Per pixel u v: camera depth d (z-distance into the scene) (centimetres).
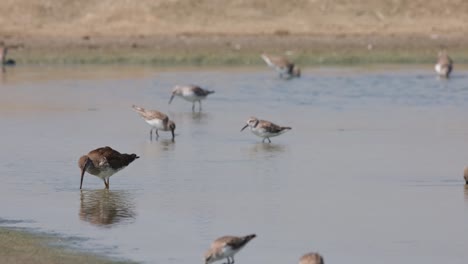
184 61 4600
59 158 2372
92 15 5644
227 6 5778
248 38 5244
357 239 1700
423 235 1723
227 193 2022
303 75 4169
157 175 2191
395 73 4234
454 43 5228
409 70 4369
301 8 5831
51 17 5616
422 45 5162
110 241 1680
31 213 1864
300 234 1728
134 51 4797
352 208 1902
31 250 1616
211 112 3164
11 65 4453
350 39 5288
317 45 5109
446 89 3722
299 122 2947
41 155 2409
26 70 4266
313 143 2591
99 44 4981
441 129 2809
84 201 1953
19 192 2030
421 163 2325
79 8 5706
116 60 4578
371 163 2325
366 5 5891
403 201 1958
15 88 3666
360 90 3697
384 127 2847
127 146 2545
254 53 4800
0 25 5462
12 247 1633
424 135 2706
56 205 1922
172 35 5303
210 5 5769
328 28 5575
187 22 5591
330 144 2572
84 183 2111
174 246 1652
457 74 4234
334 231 1745
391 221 1811
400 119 3002
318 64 4644
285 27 5556
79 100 3378
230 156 2416
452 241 1688
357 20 5738
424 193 2023
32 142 2588
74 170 2236
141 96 3503
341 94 3588
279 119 3005
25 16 5594
